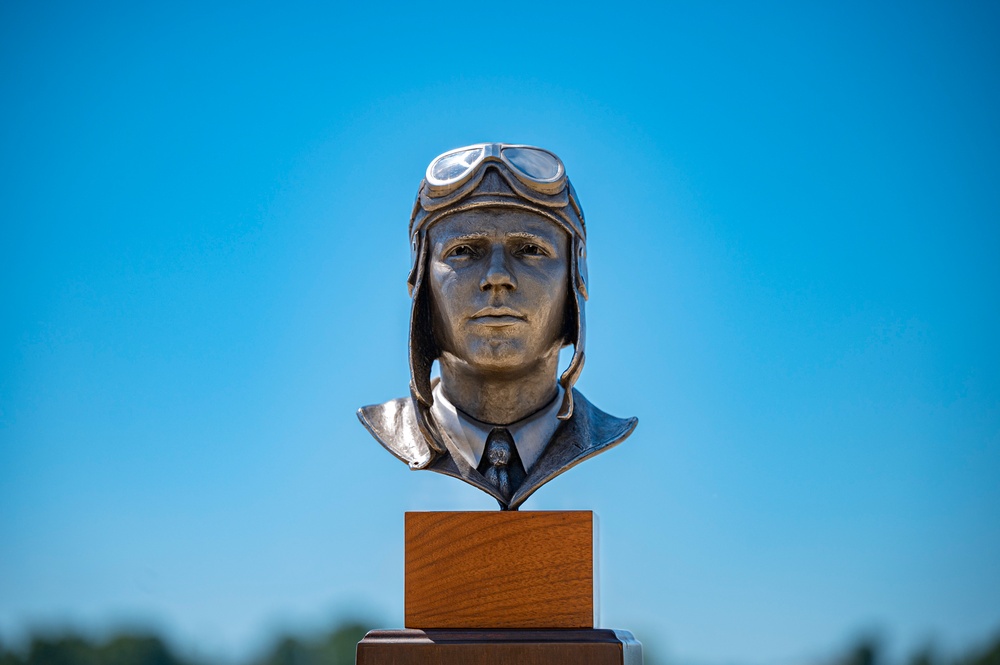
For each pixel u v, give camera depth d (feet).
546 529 21.33
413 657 20.61
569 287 23.40
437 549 21.38
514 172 22.62
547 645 20.56
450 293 22.62
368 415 24.17
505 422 23.53
